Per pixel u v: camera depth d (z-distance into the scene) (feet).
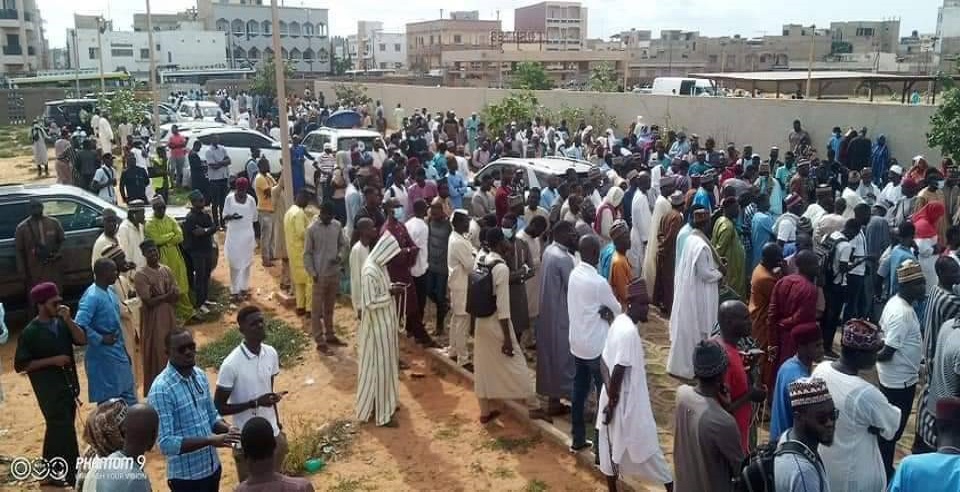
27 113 144.77
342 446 23.58
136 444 13.38
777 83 86.17
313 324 31.24
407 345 32.14
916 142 56.70
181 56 263.29
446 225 32.12
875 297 28.81
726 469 13.97
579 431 21.91
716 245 28.40
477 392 24.61
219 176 51.52
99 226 35.04
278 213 41.81
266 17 289.33
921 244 28.60
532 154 64.28
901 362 18.71
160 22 315.99
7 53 220.23
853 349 14.46
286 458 21.93
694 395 14.44
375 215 32.42
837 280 28.43
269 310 36.52
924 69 189.26
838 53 251.39
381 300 24.53
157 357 24.91
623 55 211.20
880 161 55.57
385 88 127.03
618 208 35.99
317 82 149.48
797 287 21.18
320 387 27.99
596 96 85.25
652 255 33.96
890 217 37.22
